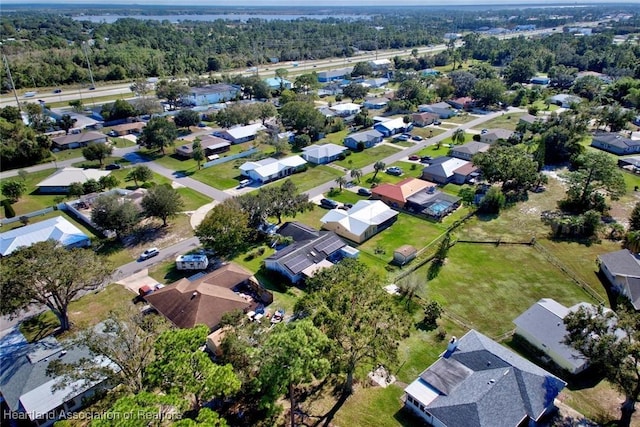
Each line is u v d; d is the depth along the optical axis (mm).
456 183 87125
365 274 43469
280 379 30250
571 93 158625
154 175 92500
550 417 34938
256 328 38719
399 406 36781
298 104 118125
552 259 58875
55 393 36750
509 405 33750
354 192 83125
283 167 91438
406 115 129125
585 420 34844
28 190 85125
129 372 34656
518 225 68750
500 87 145750
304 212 75062
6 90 160750
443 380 36781
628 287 48969
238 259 60781
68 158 103188
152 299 49000
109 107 132125
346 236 65938
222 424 27172
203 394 30109
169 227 69438
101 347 34312
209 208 76062
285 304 50656
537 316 44812
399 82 188750
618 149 99188
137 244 64500
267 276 56312
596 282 53875
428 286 53594
